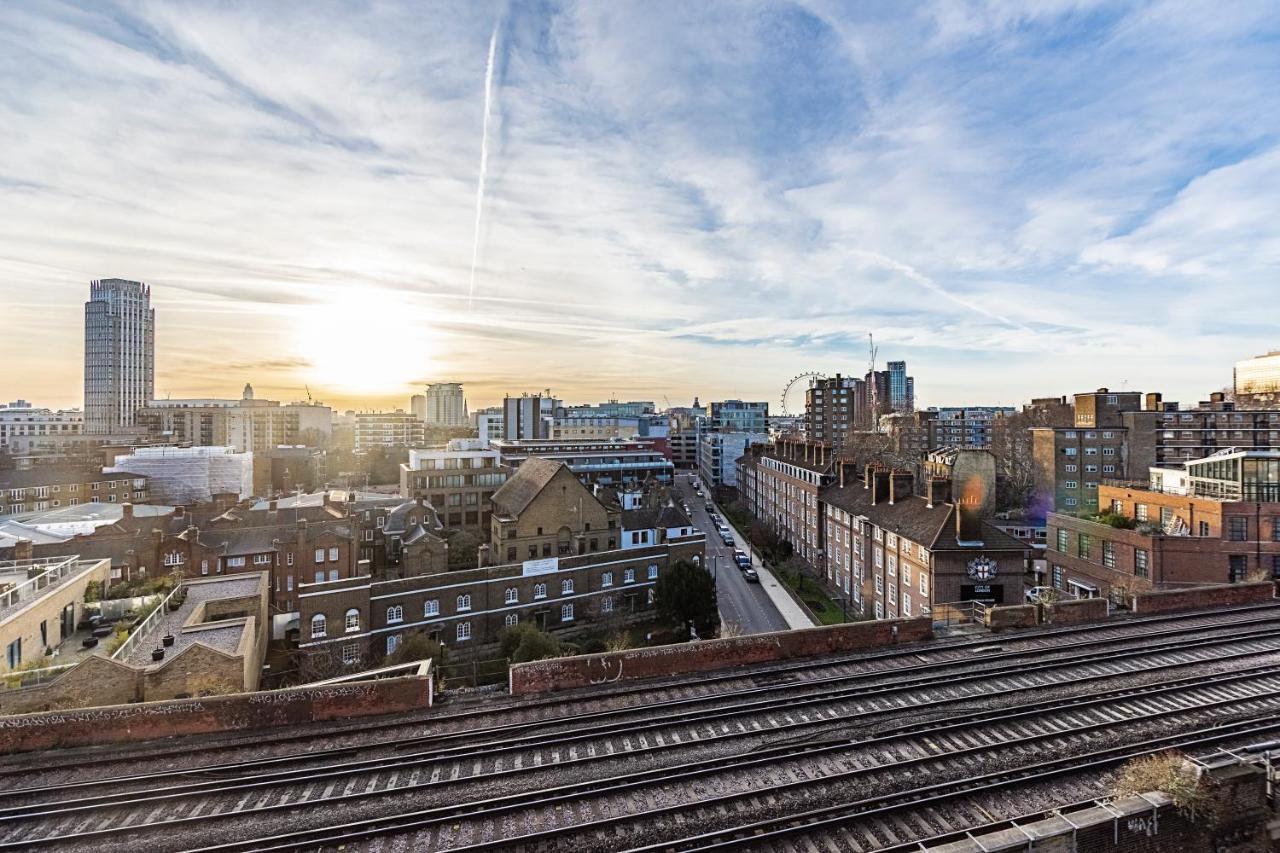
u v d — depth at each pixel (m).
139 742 21.95
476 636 47.03
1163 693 25.11
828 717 23.33
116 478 82.81
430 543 53.03
